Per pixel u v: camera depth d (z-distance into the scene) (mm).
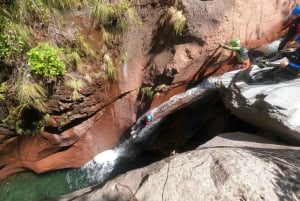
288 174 4207
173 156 4848
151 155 8812
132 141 9117
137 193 4348
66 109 7812
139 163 8867
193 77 8586
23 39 7184
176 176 4316
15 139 7941
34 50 7191
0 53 7129
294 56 6152
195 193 4105
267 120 5863
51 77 7398
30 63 7164
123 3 8062
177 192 4168
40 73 7230
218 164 4332
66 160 8688
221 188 4066
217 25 8023
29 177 8641
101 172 8898
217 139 5836
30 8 7305
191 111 8414
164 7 8172
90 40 8016
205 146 5633
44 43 7445
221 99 7793
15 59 7270
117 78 8359
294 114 5531
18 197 8523
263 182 4070
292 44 6074
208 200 4020
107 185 4715
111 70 8055
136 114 9016
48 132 8078
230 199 3969
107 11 7859
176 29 7910
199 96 8531
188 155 4656
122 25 8117
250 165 4258
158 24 8258
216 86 7324
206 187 4129
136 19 8266
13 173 8500
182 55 8109
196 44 8086
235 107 6480
